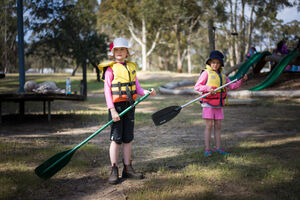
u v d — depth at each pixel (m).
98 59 16.44
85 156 3.87
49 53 13.66
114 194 2.66
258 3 25.03
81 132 5.67
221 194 2.58
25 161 3.49
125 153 3.15
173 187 2.74
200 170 3.23
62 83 22.17
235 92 11.77
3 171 3.04
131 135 3.13
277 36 35.78
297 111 7.98
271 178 2.91
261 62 15.12
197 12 30.16
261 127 5.95
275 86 12.56
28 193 2.61
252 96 11.45
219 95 3.87
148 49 44.22
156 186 2.80
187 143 4.72
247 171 3.15
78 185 2.88
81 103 11.55
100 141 4.89
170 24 33.03
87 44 13.50
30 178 2.90
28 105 10.55
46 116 7.76
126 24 36.66
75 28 12.99
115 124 3.02
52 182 2.90
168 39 39.53
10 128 5.97
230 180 2.91
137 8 32.59
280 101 10.22
